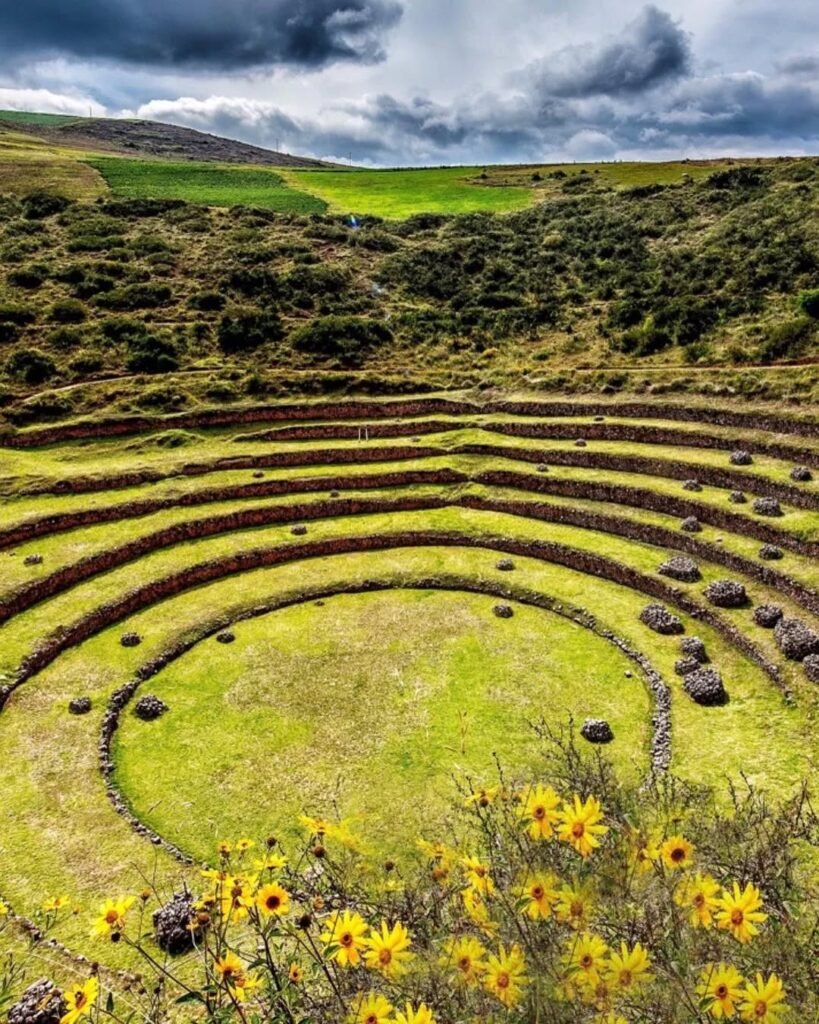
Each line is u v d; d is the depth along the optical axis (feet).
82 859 55.67
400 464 133.08
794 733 67.97
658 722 71.72
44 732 71.15
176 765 68.13
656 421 132.67
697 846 24.21
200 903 22.00
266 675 81.82
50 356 155.22
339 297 192.03
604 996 16.67
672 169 281.54
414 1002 18.53
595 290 189.57
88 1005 19.70
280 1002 19.95
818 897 24.98
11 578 94.48
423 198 277.44
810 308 145.48
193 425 144.46
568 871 21.35
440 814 61.21
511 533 111.14
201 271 195.31
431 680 80.38
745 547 96.32
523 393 152.05
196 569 101.81
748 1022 16.47
